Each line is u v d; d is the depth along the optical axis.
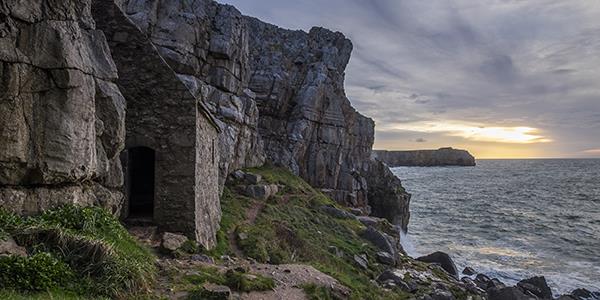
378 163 61.78
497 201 85.38
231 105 34.97
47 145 9.68
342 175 54.94
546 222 59.09
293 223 26.66
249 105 38.88
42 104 9.59
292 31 60.44
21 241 8.67
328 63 57.25
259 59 53.03
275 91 50.00
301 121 50.47
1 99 8.73
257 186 30.50
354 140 60.31
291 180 40.69
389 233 35.38
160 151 15.84
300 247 21.59
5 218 8.81
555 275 33.25
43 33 9.59
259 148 42.81
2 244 8.15
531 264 36.56
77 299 7.97
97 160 12.45
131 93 15.94
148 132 15.91
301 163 51.12
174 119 15.89
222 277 11.67
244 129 37.84
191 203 15.71
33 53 9.38
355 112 61.25
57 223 9.62
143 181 19.92
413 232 53.03
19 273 7.71
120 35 16.05
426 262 31.20
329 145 53.12
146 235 14.74
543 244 44.84
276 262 17.70
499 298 23.69
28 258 8.09
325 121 52.97
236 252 17.89
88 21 12.81
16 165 9.12
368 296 15.06
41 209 9.84
